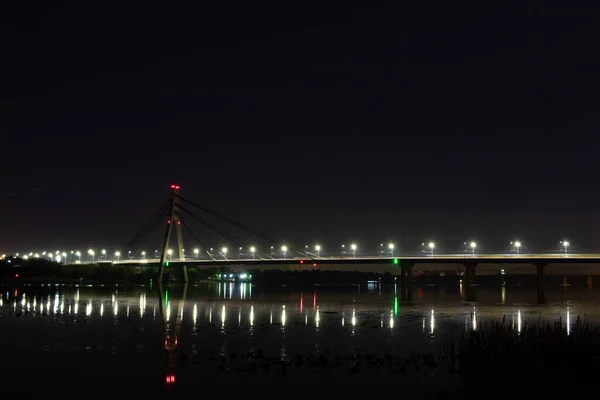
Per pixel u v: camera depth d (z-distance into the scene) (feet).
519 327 215.31
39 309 277.23
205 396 108.88
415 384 115.34
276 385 115.75
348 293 525.75
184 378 121.70
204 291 530.27
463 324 223.92
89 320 227.20
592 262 501.97
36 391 112.47
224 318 243.19
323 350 154.81
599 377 107.65
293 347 160.15
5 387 114.93
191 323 220.23
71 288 524.52
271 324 219.00
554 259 500.33
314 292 546.26
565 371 110.73
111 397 108.27
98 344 164.14
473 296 465.47
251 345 163.73
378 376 122.01
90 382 118.73
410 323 227.40
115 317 241.14
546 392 103.65
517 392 103.91
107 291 474.90
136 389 113.39
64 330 194.39
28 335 181.88
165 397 108.37
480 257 565.12
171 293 474.08
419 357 142.00
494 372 111.55
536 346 119.14
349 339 176.86
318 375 123.54
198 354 148.25
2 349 155.33
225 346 161.58
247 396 108.68
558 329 126.00
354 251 638.12
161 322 223.10
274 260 639.35
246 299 395.96
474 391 109.29
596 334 127.34
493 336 126.00
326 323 224.74
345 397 107.45
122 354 148.15
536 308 325.21
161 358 142.82
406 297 446.60
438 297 452.35
